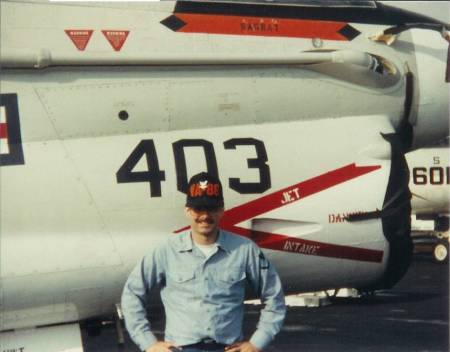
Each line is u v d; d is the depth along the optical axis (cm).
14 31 612
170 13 661
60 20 628
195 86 644
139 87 629
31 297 590
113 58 621
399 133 728
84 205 597
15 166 588
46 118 602
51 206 590
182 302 452
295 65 677
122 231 605
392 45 729
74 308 609
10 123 594
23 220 585
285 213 641
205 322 450
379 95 705
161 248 456
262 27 685
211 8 674
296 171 650
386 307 1058
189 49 656
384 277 687
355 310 1033
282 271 650
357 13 725
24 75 606
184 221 618
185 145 629
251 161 639
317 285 674
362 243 664
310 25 702
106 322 666
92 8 640
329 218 652
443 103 741
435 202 1795
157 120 631
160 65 638
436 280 1384
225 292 453
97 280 602
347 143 673
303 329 902
